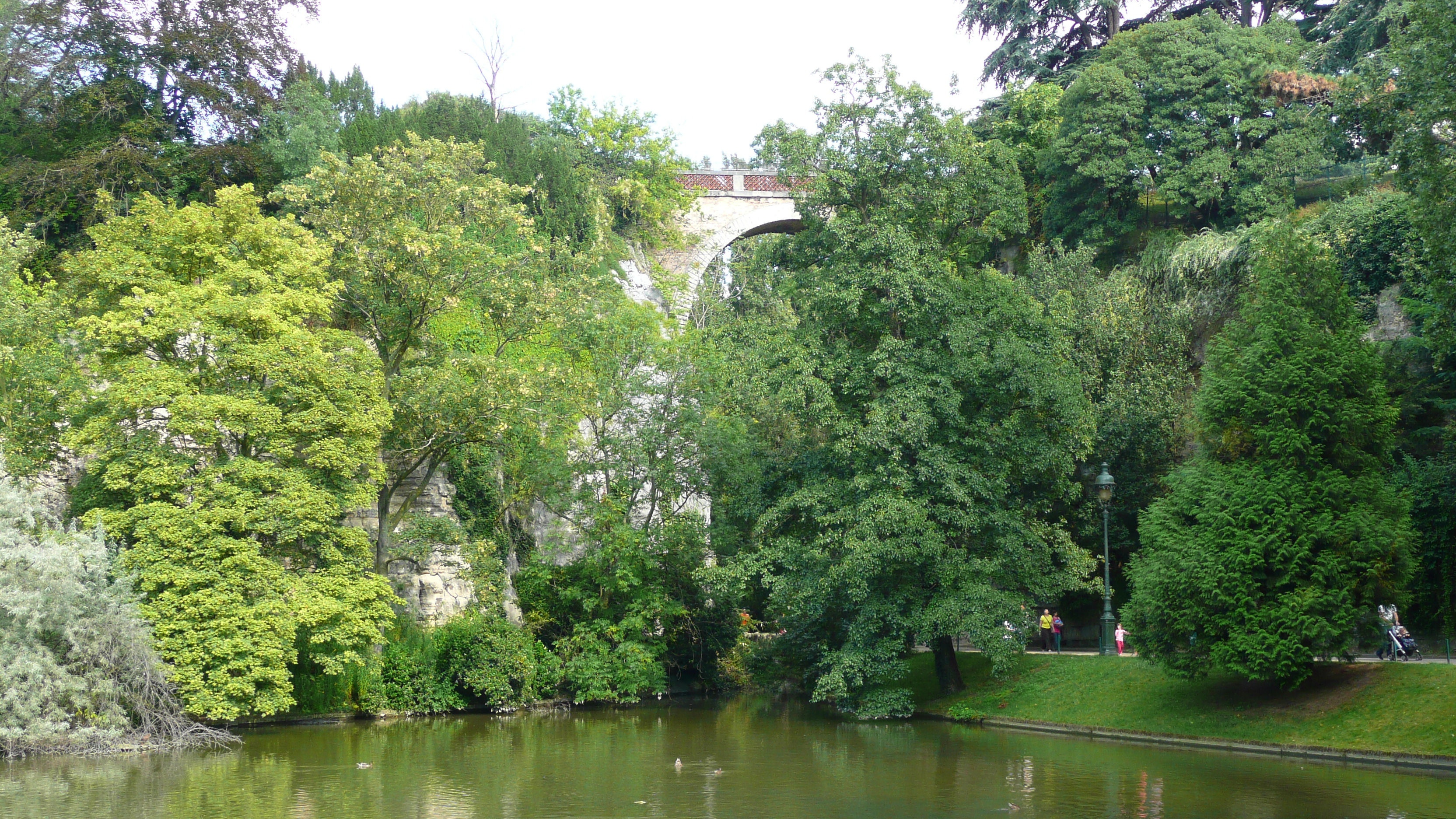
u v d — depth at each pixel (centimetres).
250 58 4547
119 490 2938
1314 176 5047
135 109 4494
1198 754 2608
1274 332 2848
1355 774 2247
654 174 6094
